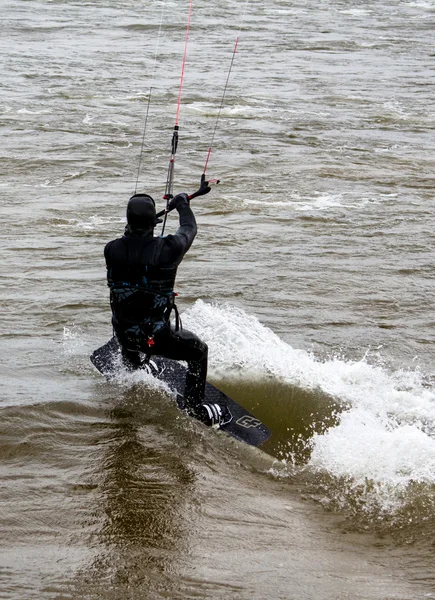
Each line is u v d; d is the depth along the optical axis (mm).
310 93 67562
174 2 126688
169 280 16078
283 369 19469
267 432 16328
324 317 23922
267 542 12664
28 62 76625
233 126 55094
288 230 33469
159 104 61531
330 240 32219
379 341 22219
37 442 15352
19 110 57656
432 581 11844
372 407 17750
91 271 27391
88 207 36156
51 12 111812
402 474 14773
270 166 44844
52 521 12805
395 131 55219
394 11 126625
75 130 52406
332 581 11680
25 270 27297
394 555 12570
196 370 16875
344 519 13570
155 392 17812
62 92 64312
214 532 12836
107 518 13008
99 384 18156
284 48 90688
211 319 22516
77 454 15047
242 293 25672
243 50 88438
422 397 18500
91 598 10891
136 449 15398
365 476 14805
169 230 32594
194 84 69625
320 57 86000
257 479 14750
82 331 21781
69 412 16703
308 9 125312
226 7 123438
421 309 24969
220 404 17172
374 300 25547
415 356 21250
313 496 14250
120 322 16406
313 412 17547
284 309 24453
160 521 13031
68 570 11516
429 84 73312
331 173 43688
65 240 31203
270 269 28250
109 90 65875
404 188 41250
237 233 32750
